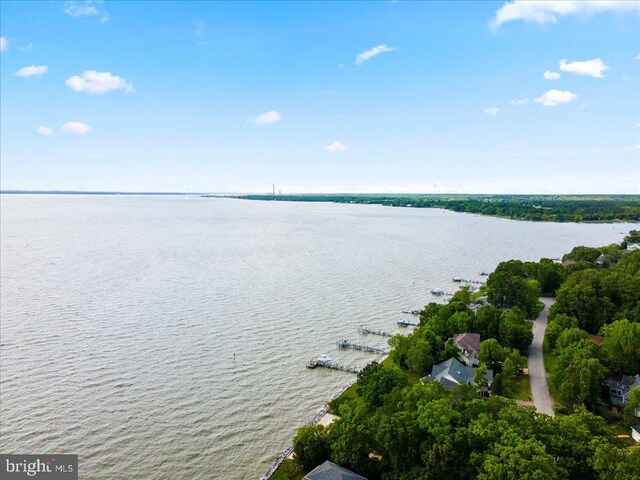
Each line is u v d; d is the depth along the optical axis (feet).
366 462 193.06
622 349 280.92
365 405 232.32
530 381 284.20
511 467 155.94
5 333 345.92
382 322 404.16
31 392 263.49
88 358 309.01
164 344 336.70
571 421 187.21
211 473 206.28
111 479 200.54
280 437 232.32
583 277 422.82
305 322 396.57
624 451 164.45
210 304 436.76
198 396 267.39
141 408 253.03
